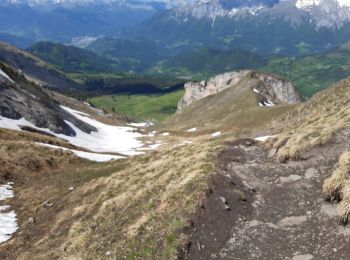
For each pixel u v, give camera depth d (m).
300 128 44.41
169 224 21.59
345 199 20.50
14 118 96.12
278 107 121.69
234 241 20.31
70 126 125.94
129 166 48.19
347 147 29.25
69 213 34.19
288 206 23.47
